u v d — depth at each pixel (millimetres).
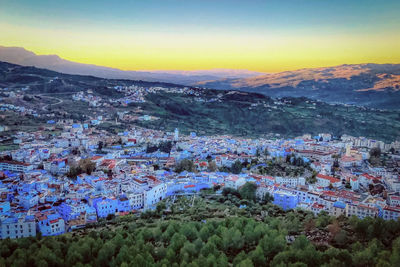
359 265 188375
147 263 193625
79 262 194625
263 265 197500
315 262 194125
